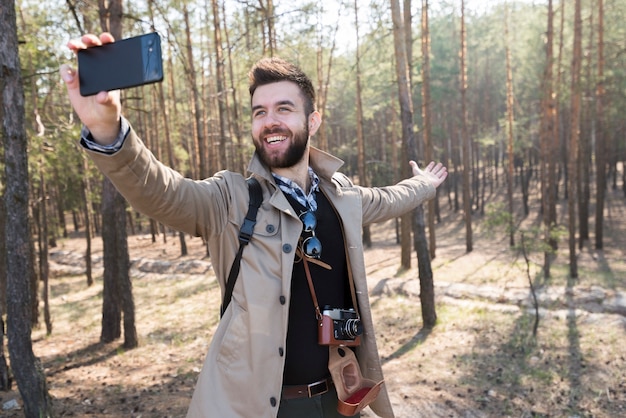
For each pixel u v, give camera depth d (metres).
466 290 14.61
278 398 1.60
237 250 1.66
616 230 24.00
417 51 18.72
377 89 23.84
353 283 1.83
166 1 10.58
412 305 14.03
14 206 5.43
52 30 11.55
